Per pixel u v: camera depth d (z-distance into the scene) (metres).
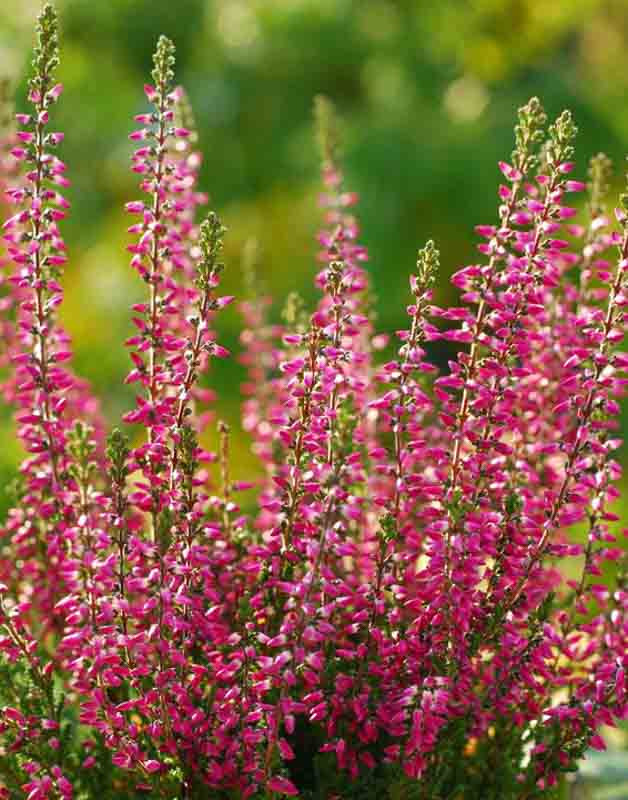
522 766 2.17
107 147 9.01
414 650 1.78
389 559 1.80
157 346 1.89
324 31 9.28
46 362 1.92
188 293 2.05
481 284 1.80
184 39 9.70
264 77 9.42
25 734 1.86
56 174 1.87
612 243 1.82
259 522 2.23
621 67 9.36
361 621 1.86
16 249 1.88
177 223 2.14
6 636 1.89
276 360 2.61
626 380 1.78
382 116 8.48
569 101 8.55
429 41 9.43
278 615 1.99
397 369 1.79
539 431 2.07
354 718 1.88
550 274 1.81
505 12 8.98
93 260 8.13
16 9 9.03
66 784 1.78
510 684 1.87
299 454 1.82
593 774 2.70
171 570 1.72
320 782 1.89
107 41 9.55
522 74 9.19
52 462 1.94
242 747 1.78
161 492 1.75
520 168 1.82
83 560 1.71
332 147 2.55
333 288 1.79
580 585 1.94
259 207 8.58
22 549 2.15
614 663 1.84
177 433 1.80
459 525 1.71
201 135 9.17
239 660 1.74
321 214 7.76
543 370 2.10
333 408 1.75
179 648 1.85
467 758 2.03
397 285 7.76
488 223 7.77
